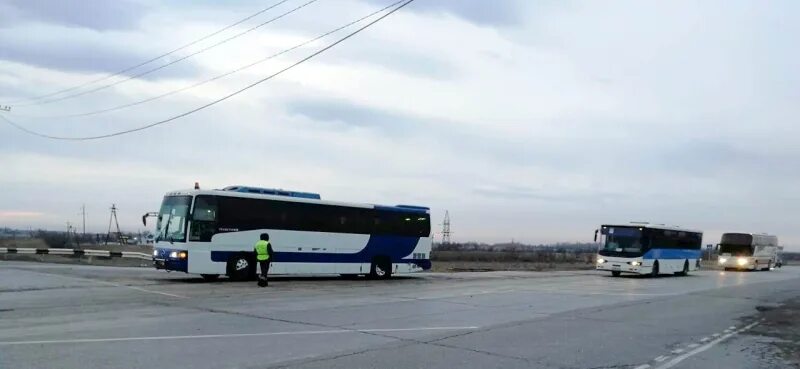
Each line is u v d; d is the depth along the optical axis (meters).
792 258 147.88
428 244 29.81
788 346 11.79
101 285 19.34
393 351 9.62
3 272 24.92
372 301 17.28
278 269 24.28
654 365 9.50
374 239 27.64
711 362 9.99
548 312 16.03
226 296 17.11
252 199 23.78
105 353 8.56
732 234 56.69
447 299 18.75
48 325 11.04
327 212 26.09
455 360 9.12
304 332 11.14
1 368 7.50
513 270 44.34
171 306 14.39
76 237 86.25
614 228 38.00
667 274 41.78
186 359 8.37
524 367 8.85
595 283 30.16
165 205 23.09
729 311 18.16
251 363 8.29
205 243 22.33
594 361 9.55
